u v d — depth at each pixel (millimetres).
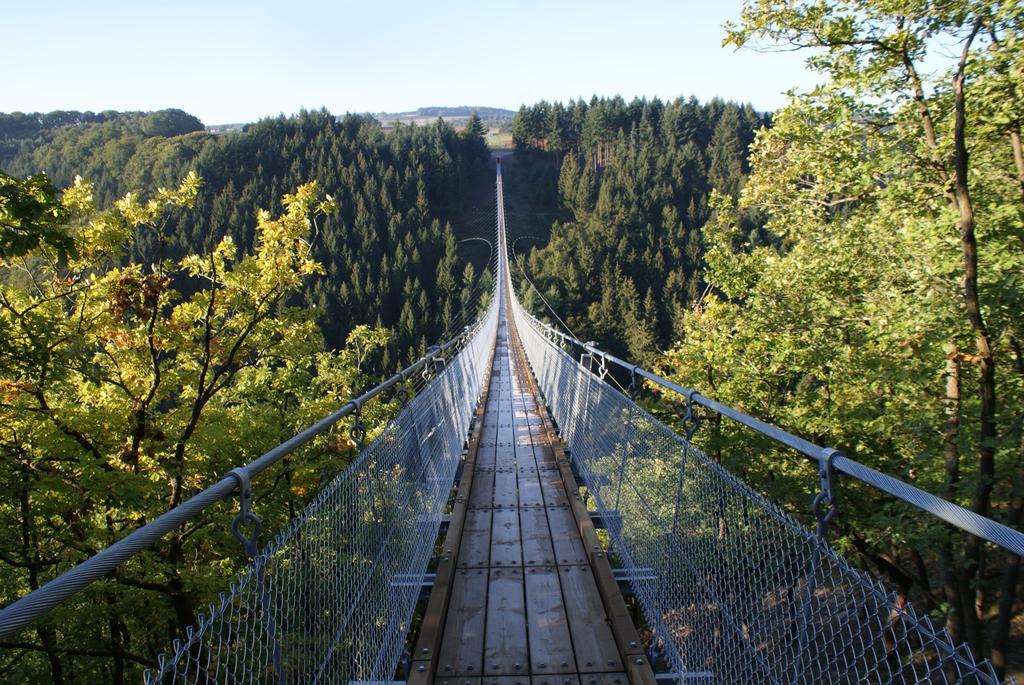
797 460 9555
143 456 8828
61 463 7496
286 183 76750
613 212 78188
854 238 9430
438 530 4914
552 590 3898
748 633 2168
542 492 5984
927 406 8062
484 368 15945
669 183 82625
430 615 3455
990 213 7730
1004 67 6879
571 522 5145
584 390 6062
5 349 6410
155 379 8789
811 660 1685
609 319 61844
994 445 6586
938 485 7836
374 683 2531
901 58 7262
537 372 13281
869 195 8562
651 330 53031
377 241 71875
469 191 119500
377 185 83938
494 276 80750
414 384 5363
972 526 1111
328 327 55000
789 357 10242
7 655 7000
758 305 10617
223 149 80312
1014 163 8273
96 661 8578
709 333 12742
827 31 7195
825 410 9688
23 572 7934
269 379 12562
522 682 2979
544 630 3426
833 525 8750
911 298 8031
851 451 9406
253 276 9883
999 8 6340
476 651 3236
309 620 1946
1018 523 6594
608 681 2980
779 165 9344
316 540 2049
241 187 77750
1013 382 7867
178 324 9453
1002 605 6402
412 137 111062
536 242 99438
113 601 7039
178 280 46375
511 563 4316
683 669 2850
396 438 3465
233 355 9773
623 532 4156
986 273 7484
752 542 2143
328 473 10219
